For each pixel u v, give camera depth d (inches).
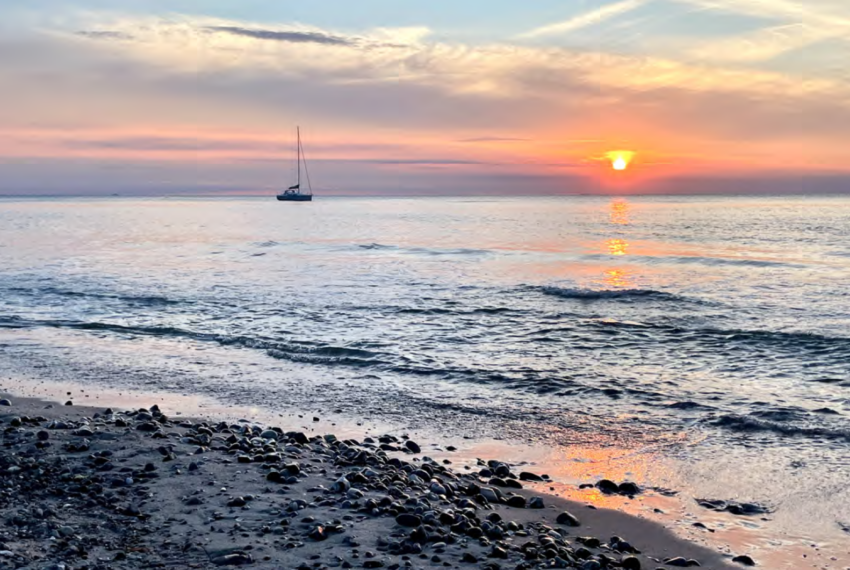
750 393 571.8
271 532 284.7
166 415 521.3
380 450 429.7
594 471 406.3
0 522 283.6
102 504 312.2
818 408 523.8
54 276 1461.6
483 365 677.3
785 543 310.2
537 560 270.8
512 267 1630.2
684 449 441.7
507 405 548.1
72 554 254.4
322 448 426.3
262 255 1973.4
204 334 840.9
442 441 463.8
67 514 297.7
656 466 413.4
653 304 1061.1
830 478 387.2
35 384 622.2
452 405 549.3
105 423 462.6
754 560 293.1
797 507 350.6
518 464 419.8
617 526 326.6
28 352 759.1
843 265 1565.0
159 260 1836.9
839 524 330.3
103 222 4227.4
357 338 812.0
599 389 585.3
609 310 1008.9
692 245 2175.2
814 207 6382.9
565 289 1201.4
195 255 1985.7
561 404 549.0
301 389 598.9
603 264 1681.8
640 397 563.5
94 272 1540.4
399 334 835.4
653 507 352.2
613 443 456.4
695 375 636.1
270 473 356.2
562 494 369.7
